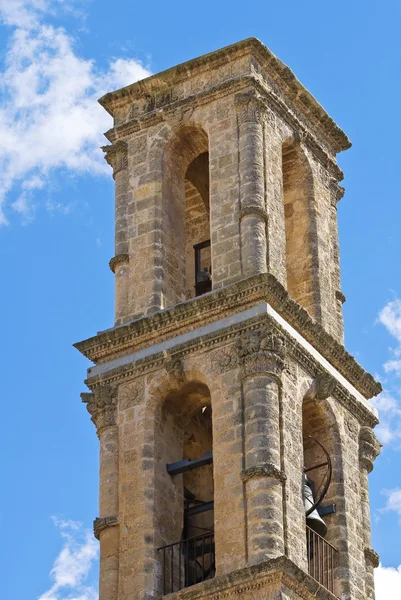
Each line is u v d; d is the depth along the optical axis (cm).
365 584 6506
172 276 6862
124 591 6256
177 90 7094
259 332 6406
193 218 7225
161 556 6316
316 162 7212
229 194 6756
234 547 6106
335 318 6962
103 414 6588
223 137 6881
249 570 5975
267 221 6700
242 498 6172
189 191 7262
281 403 6353
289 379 6456
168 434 6562
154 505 6388
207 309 6525
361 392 6862
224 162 6825
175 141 7062
